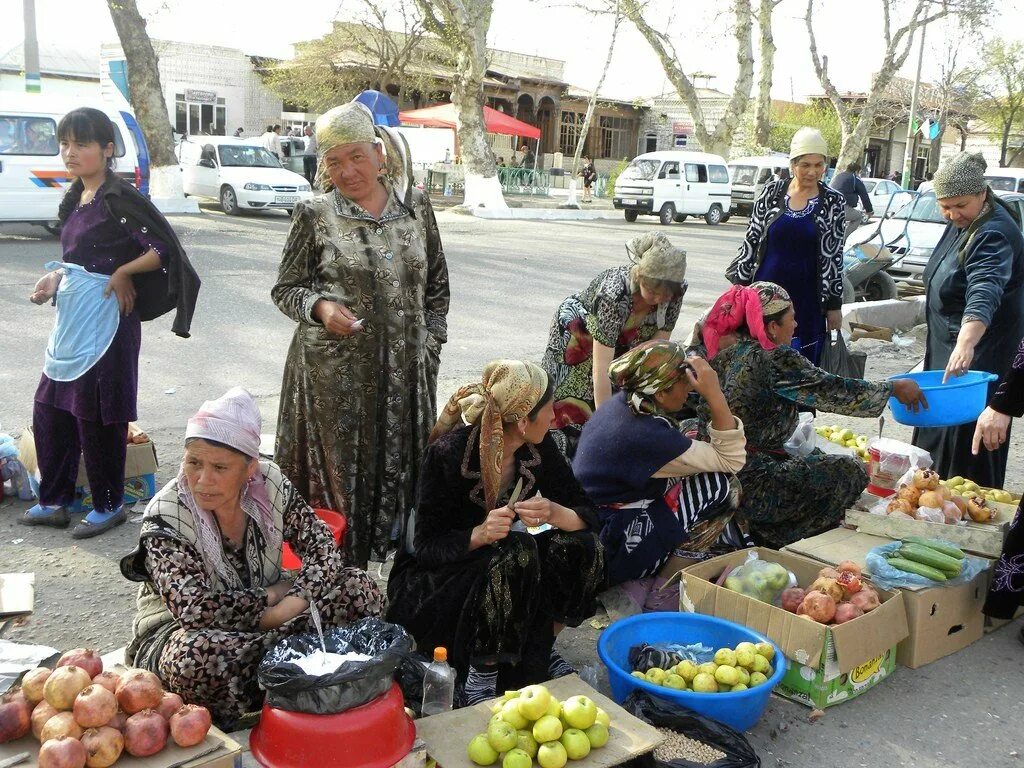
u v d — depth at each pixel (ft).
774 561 12.60
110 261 14.03
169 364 24.93
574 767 8.52
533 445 10.89
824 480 13.79
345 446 12.45
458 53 75.77
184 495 9.42
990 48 130.41
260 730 8.46
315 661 8.31
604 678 11.07
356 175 11.75
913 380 14.30
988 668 12.10
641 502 12.43
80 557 14.12
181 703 8.32
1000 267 15.07
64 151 13.99
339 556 10.11
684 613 11.33
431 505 10.54
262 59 122.11
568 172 139.03
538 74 142.61
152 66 59.93
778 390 13.60
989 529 12.90
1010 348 15.97
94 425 14.39
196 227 53.36
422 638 10.55
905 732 10.60
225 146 64.90
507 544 10.28
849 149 88.58
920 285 43.57
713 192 84.43
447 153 94.48
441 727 9.12
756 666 10.37
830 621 11.12
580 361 14.57
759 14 93.09
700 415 13.66
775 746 10.21
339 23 109.19
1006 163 168.66
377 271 12.07
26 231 49.47
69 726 7.81
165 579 9.17
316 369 12.33
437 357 13.28
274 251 45.62
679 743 9.33
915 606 11.69
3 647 9.80
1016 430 23.29
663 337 14.37
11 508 15.85
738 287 13.64
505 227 67.15
